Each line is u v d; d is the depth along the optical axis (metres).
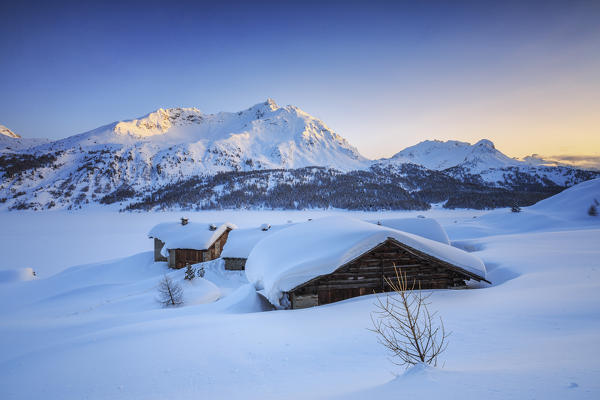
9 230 98.75
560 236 33.31
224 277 30.22
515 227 58.12
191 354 8.23
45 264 49.19
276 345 8.55
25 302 24.94
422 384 3.70
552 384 3.22
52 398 6.57
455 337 8.08
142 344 9.27
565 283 14.12
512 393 3.08
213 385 6.34
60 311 20.36
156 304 19.42
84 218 148.62
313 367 6.87
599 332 6.89
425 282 15.56
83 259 52.59
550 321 8.73
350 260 14.44
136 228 103.50
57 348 9.89
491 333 8.15
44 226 112.00
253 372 6.86
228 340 9.16
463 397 3.12
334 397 4.28
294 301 14.26
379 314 11.28
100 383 7.04
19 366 8.64
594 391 2.92
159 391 6.32
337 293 14.77
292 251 16.62
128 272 36.72
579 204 61.66
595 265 17.77
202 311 15.60
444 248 16.08
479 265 15.66
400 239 15.04
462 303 12.19
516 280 16.08
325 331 9.59
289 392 5.38
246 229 37.12
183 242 36.88
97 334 11.05
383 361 6.79
